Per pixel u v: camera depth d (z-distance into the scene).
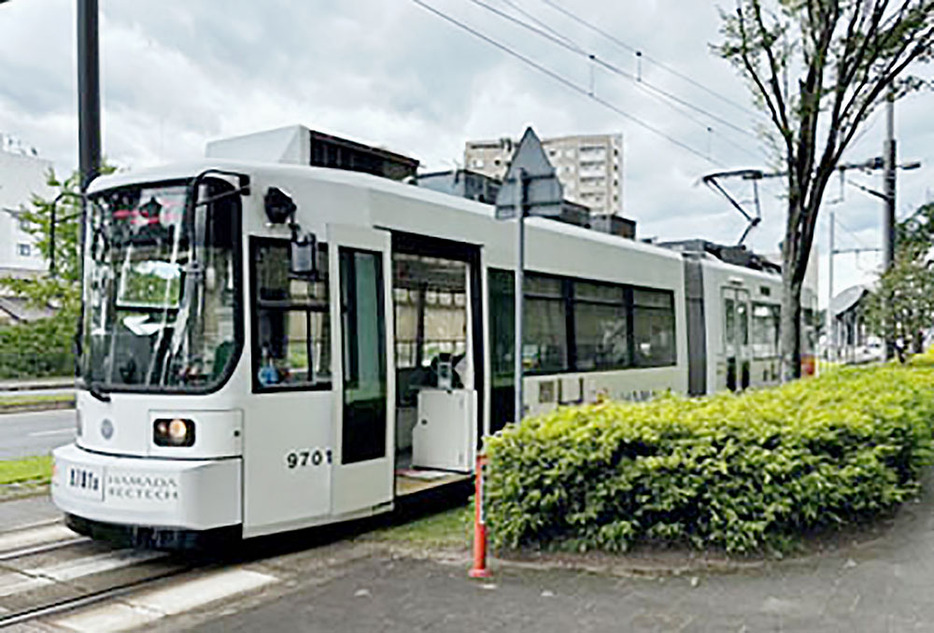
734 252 18.95
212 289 6.71
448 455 9.12
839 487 6.60
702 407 7.03
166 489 6.33
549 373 10.41
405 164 10.79
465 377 9.21
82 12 10.53
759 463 6.21
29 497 9.50
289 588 6.02
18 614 5.61
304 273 6.85
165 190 6.92
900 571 5.86
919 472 8.41
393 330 7.95
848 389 9.19
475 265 9.29
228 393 6.55
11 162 55.88
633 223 15.10
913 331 25.25
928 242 30.27
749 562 6.06
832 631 4.76
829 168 11.41
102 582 6.31
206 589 6.07
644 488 6.26
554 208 6.96
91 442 6.96
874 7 10.54
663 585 5.61
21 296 32.06
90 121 10.56
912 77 11.22
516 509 6.33
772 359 18.45
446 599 5.46
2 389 30.09
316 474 7.08
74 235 23.88
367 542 7.22
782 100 11.16
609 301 12.02
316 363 7.18
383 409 7.76
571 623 4.96
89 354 7.16
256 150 9.41
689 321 14.59
